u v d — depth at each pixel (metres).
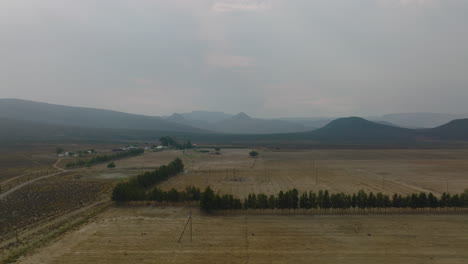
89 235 58.72
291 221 67.56
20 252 50.88
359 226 63.91
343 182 115.19
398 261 47.62
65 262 47.22
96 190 100.50
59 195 93.56
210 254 50.22
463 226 63.62
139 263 46.94
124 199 83.50
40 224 66.38
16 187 105.00
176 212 75.44
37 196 92.25
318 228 62.84
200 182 116.31
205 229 62.38
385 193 96.50
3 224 66.62
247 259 48.44
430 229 61.84
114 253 50.53
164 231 61.16
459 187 105.62
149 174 109.00
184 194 82.62
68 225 65.25
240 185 109.88
